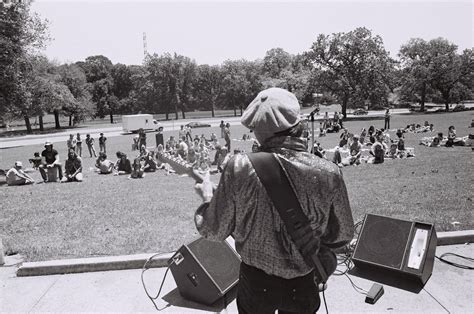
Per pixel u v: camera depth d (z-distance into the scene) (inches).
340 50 2529.5
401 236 181.5
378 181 482.0
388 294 167.2
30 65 877.8
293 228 71.9
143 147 727.7
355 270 189.6
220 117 3735.2
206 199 81.7
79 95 3110.2
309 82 2706.7
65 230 289.6
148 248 236.4
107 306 164.9
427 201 351.6
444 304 157.8
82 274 197.2
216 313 156.9
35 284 187.8
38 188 535.8
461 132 1221.1
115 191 484.1
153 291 176.9
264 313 82.0
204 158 721.6
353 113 2908.5
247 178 72.1
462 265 191.8
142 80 3666.3
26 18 816.3
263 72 4648.1
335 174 74.2
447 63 2974.9
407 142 991.0
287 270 75.2
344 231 76.9
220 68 4005.9
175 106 3553.2
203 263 161.6
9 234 282.0
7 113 909.8
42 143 1689.2
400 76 3203.7
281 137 75.0
